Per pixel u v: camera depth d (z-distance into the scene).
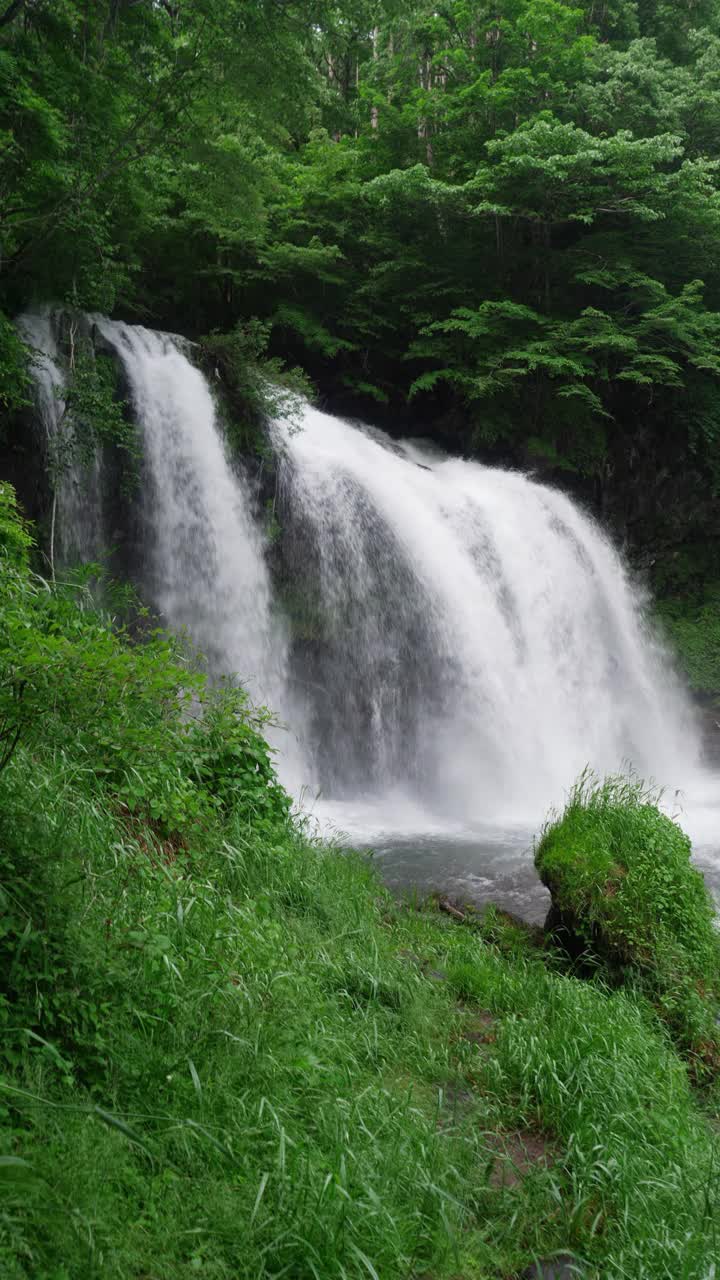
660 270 25.64
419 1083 4.75
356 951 5.93
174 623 15.07
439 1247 3.34
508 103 24.91
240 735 7.45
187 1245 2.92
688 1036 6.41
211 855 6.02
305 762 15.61
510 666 18.33
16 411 13.57
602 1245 3.70
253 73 13.52
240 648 15.66
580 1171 4.11
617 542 24.53
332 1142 3.61
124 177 14.91
